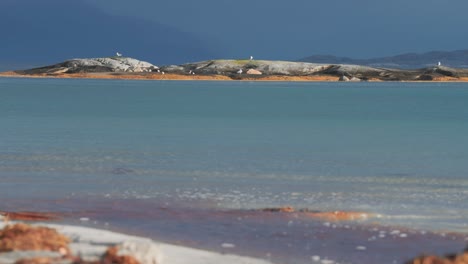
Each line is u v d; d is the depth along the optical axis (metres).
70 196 29.73
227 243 21.33
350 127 72.94
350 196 30.05
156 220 24.83
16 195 29.78
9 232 18.91
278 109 110.31
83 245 19.06
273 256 19.77
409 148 50.91
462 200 29.05
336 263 19.14
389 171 38.06
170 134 61.44
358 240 21.83
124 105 118.38
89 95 163.75
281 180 34.53
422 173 37.34
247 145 52.16
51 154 44.06
